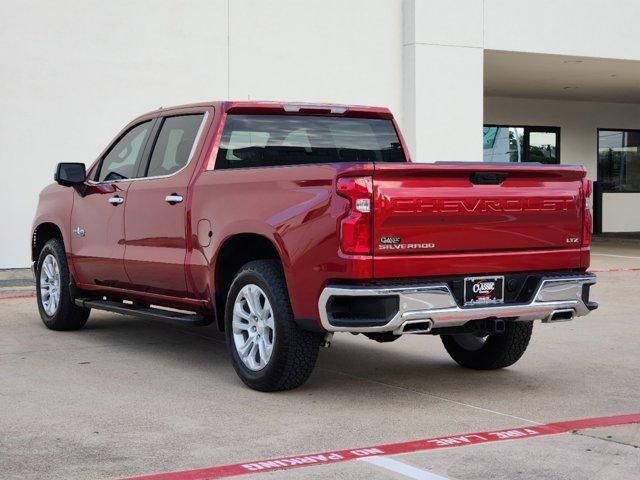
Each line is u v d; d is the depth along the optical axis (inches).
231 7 559.2
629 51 691.4
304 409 226.4
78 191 326.0
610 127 978.1
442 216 225.0
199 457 185.3
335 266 218.8
